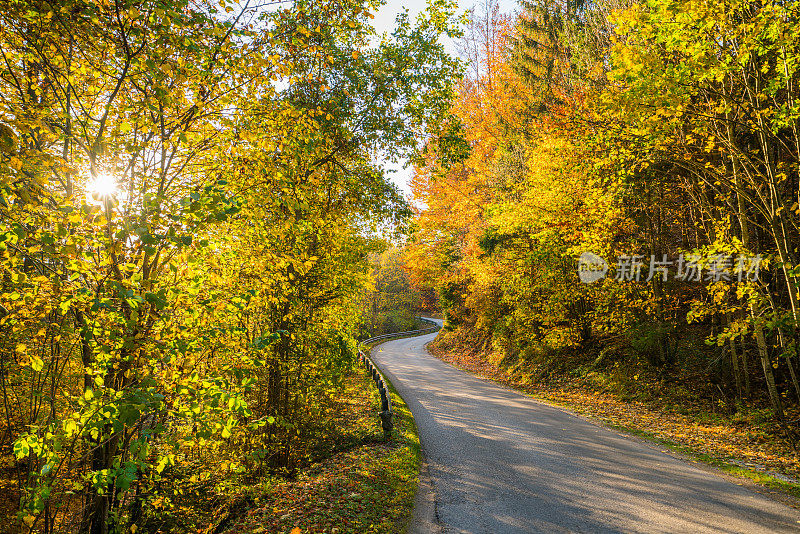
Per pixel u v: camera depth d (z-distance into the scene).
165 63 3.93
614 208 13.00
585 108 12.93
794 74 8.49
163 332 4.28
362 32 9.06
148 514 6.67
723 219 10.58
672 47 8.08
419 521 5.71
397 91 9.52
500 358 22.11
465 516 5.86
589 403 13.48
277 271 6.29
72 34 3.90
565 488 6.85
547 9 20.69
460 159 10.35
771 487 6.84
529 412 12.59
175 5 3.65
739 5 7.27
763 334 9.95
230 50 4.51
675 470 7.68
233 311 4.80
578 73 15.30
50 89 4.86
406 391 16.16
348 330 13.28
